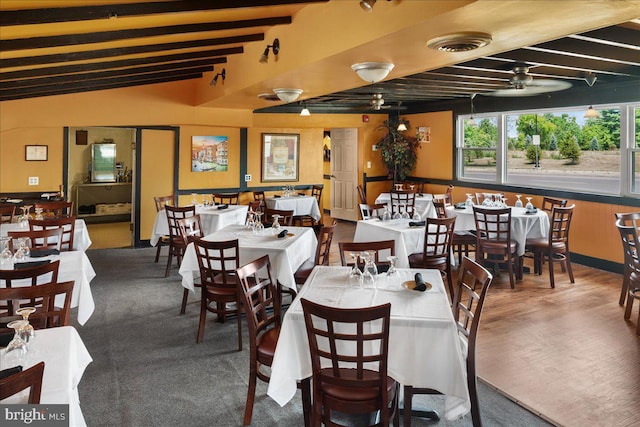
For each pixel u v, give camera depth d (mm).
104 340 3885
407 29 2643
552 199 6383
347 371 2287
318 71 3945
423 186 9719
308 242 4895
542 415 2732
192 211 6230
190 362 3477
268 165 9227
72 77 4977
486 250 5426
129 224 10164
